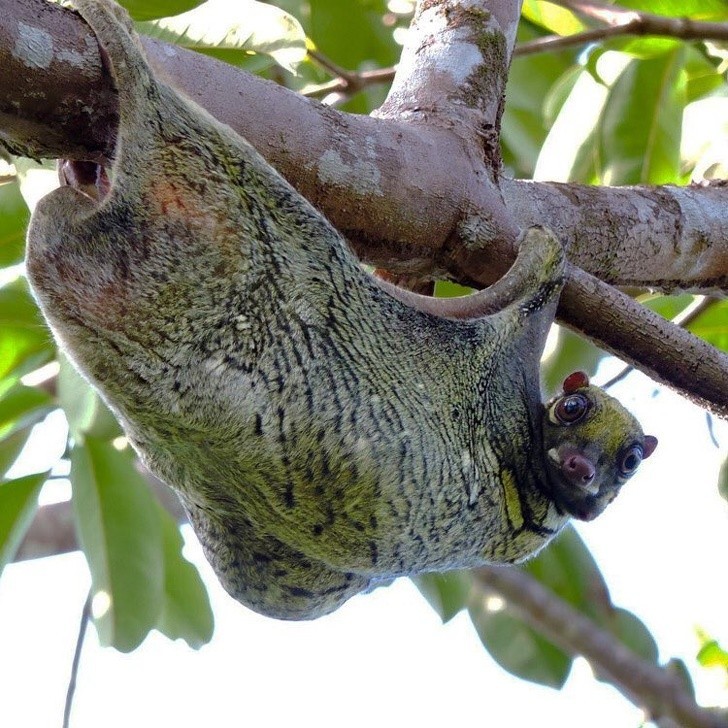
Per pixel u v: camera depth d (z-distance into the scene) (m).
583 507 8.95
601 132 12.54
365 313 7.19
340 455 6.80
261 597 7.53
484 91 9.07
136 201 6.45
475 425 7.89
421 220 8.30
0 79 6.42
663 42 12.27
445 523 7.51
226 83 7.50
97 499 11.29
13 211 10.31
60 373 10.20
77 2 6.58
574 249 9.39
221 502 7.04
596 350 12.95
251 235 6.70
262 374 6.58
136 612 11.20
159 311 6.38
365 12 13.40
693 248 9.90
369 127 8.17
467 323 7.97
